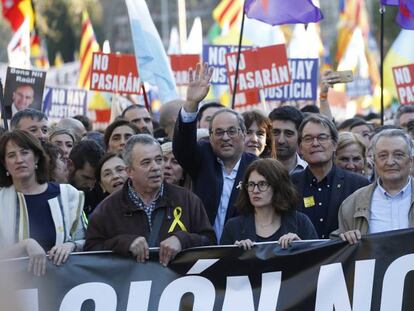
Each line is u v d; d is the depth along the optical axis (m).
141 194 8.93
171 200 8.95
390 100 26.39
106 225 8.86
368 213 9.12
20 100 14.12
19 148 8.95
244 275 8.63
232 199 10.30
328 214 10.09
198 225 8.94
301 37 19.53
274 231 9.15
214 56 17.62
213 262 8.62
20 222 8.92
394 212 9.07
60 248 8.52
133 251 8.52
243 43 18.78
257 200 9.11
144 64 16.03
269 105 19.31
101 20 70.62
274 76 15.78
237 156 10.39
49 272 8.45
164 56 16.12
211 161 10.41
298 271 8.65
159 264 8.59
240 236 9.20
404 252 8.63
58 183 9.81
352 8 28.06
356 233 8.66
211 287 8.62
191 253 8.61
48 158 9.16
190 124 10.20
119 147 12.48
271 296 8.62
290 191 9.15
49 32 56.06
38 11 54.47
